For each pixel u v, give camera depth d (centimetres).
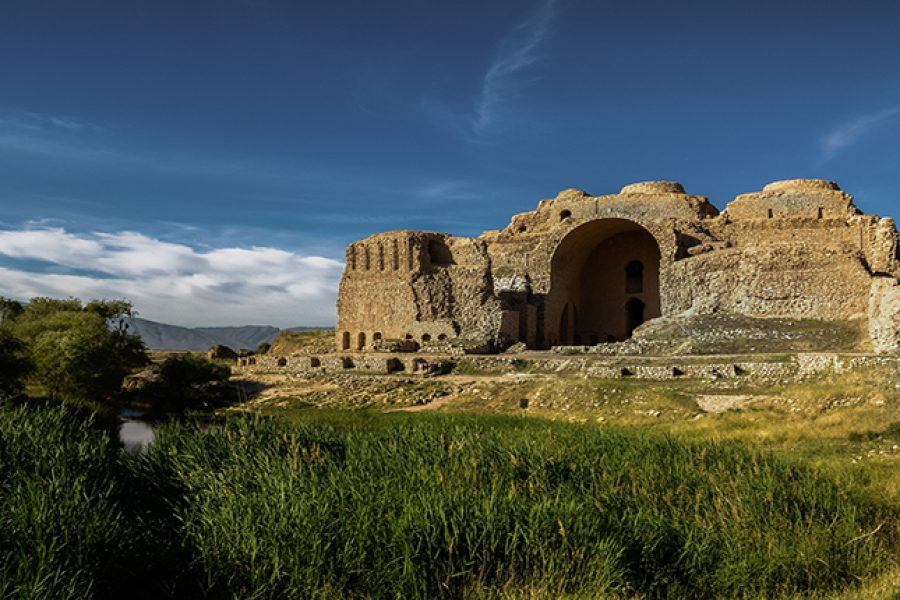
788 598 889
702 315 4725
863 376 2697
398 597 842
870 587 897
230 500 1010
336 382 4528
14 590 725
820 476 1285
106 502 994
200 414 3678
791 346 3919
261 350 9438
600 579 873
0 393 1658
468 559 920
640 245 6488
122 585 862
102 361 3928
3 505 906
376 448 1384
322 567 882
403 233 6284
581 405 3130
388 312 6231
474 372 4381
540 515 981
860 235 4944
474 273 5869
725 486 1186
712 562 966
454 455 1287
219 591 862
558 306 6181
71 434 1369
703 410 2767
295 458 1158
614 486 1188
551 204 6781
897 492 1270
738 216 5769
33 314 5881
